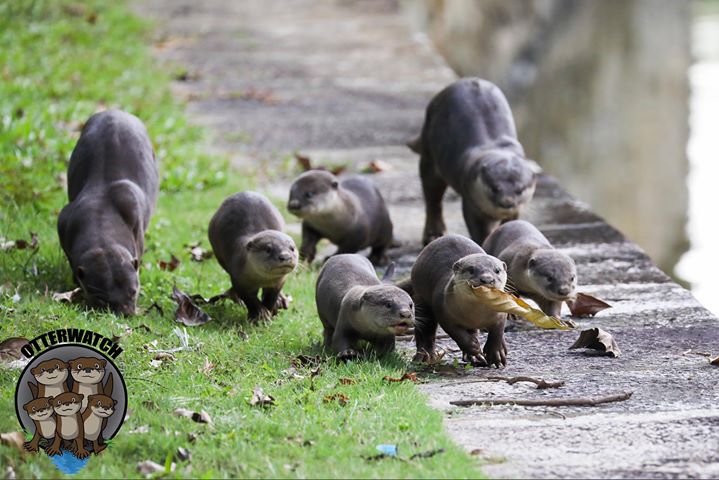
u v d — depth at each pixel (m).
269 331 10.84
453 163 13.79
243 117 20.52
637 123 29.61
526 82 30.28
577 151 29.67
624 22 29.55
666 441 8.21
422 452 7.79
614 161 29.67
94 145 12.32
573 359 10.15
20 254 12.50
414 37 27.73
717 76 36.34
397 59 25.47
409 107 21.41
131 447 7.81
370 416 8.42
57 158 15.79
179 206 15.13
